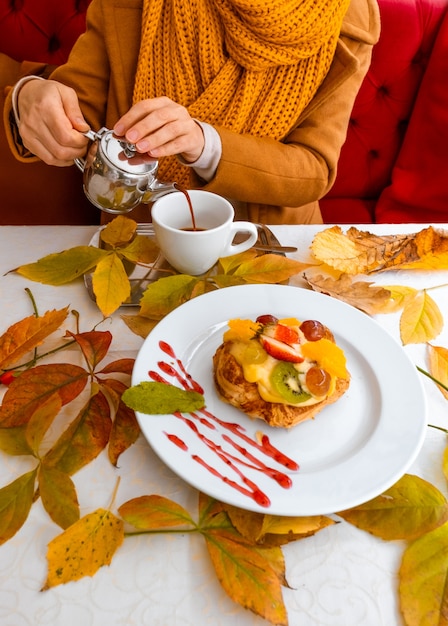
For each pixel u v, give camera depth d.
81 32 1.35
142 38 0.97
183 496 0.50
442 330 0.68
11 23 1.33
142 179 0.69
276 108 1.01
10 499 0.47
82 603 0.43
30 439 0.51
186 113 0.81
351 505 0.47
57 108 0.76
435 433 0.56
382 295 0.71
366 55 1.05
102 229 0.79
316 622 0.43
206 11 0.96
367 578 0.46
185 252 0.69
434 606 0.43
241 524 0.47
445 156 1.41
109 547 0.45
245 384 0.54
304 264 0.73
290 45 0.94
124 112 1.05
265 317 0.60
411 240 0.80
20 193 1.22
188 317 0.64
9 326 0.65
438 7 1.36
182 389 0.57
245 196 0.97
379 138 1.51
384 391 0.57
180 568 0.46
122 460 0.52
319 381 0.54
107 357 0.62
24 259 0.75
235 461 0.51
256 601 0.43
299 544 0.47
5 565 0.45
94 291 0.66
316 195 1.03
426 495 0.49
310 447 0.53
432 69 1.37
